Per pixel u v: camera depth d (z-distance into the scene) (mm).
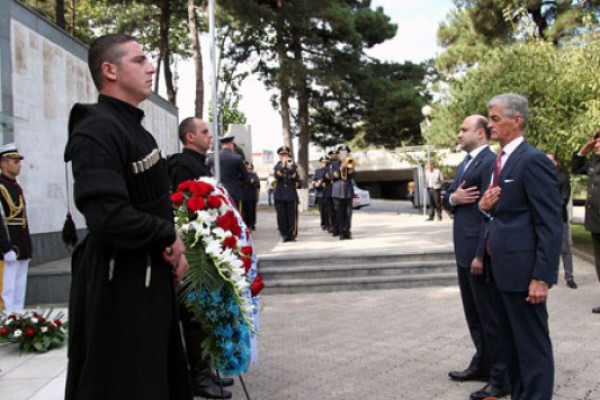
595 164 7230
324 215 16109
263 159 41812
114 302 2398
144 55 2619
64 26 22406
